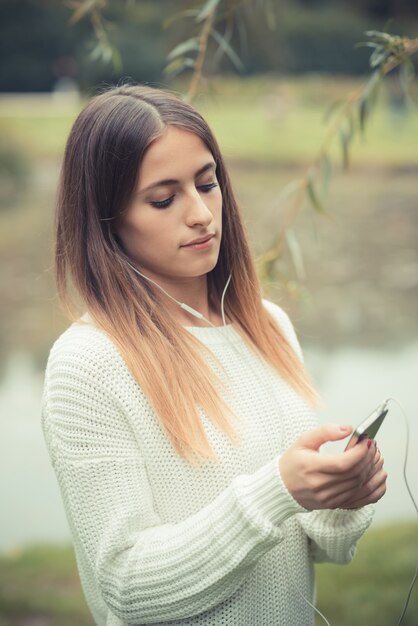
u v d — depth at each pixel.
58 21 25.98
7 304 10.00
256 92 22.59
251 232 2.66
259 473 1.48
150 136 1.58
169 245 1.62
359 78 25.05
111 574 1.54
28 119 21.84
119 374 1.59
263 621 1.66
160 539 1.52
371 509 1.71
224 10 2.68
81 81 21.44
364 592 3.75
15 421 6.48
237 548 1.46
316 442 1.46
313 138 19.44
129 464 1.57
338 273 10.66
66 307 1.72
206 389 1.64
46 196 16.56
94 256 1.65
